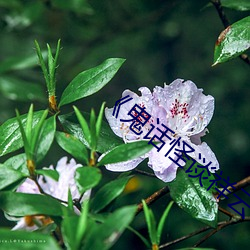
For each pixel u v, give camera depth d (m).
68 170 0.81
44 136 0.76
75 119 0.82
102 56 1.79
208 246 1.48
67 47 1.57
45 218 0.78
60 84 1.50
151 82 1.97
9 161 0.76
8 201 0.74
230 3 0.91
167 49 1.91
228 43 0.82
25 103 1.48
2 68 1.17
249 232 1.50
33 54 1.18
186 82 0.83
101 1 1.40
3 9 1.33
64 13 1.44
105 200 0.75
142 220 1.25
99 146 0.81
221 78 1.93
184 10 1.32
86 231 0.69
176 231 1.45
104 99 1.92
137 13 1.39
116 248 1.45
